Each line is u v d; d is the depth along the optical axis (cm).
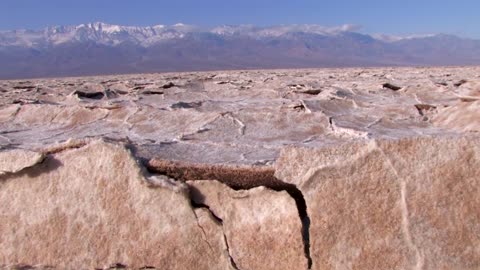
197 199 250
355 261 227
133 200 254
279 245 235
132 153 259
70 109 520
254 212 241
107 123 484
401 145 230
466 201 222
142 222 253
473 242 220
